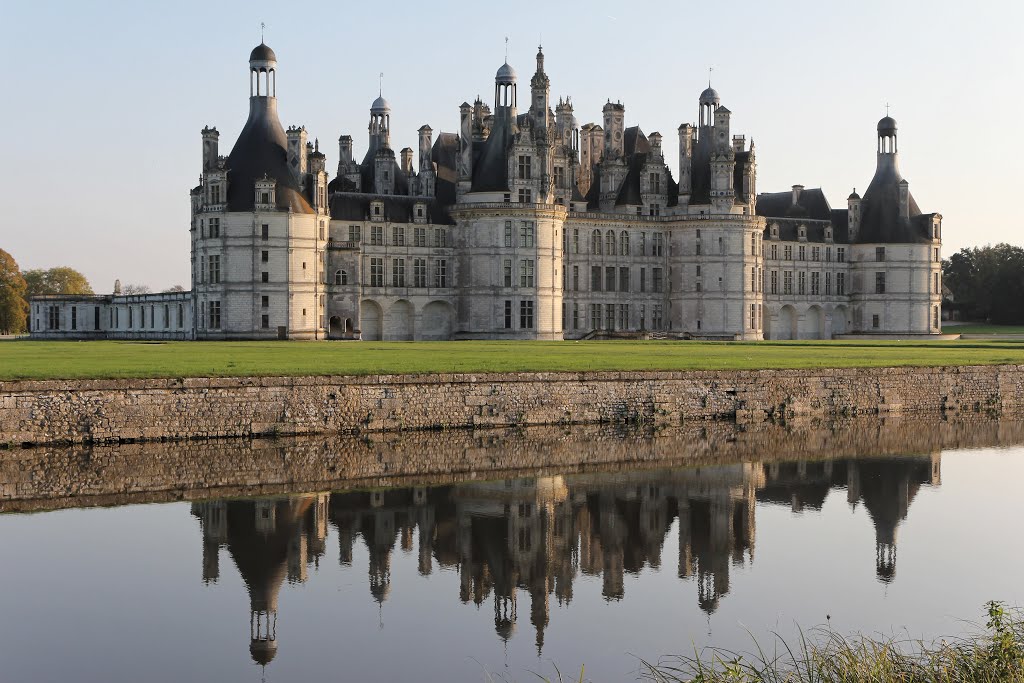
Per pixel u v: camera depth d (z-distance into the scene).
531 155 159.75
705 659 27.73
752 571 35.53
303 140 150.50
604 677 26.78
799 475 51.62
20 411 54.09
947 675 23.08
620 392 68.31
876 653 24.59
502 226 158.62
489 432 62.59
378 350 97.31
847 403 75.88
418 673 27.03
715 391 71.19
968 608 31.59
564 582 34.38
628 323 180.88
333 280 153.38
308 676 26.72
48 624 29.81
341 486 47.28
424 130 171.25
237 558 36.12
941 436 65.94
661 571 35.62
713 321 177.62
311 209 147.88
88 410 55.31
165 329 166.62
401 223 162.00
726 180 177.00
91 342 128.75
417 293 163.25
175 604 31.58
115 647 28.28
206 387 57.81
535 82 160.25
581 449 57.69
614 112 182.88
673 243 181.25
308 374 61.44
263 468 50.56
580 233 176.88
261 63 146.88
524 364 73.25
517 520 42.00
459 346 113.75
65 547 36.91
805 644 27.22
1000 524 41.94
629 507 44.38
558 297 162.50
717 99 180.00
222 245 144.50
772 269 197.38
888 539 39.62
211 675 26.67
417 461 53.16
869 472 52.66
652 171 182.75
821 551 38.03
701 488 48.28
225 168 145.50
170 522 40.44
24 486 45.78
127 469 49.53
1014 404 82.19
